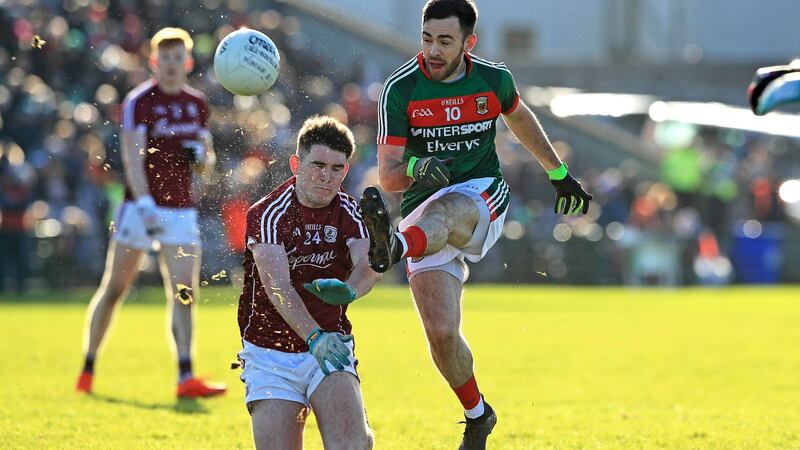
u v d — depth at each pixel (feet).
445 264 64.03
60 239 209.46
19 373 106.01
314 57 279.08
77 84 228.84
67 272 211.00
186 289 79.61
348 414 54.75
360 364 115.85
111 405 88.58
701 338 149.07
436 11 62.03
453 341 63.62
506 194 66.74
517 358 126.11
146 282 216.95
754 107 70.85
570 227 259.60
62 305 181.16
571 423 83.82
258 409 56.03
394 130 63.77
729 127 282.36
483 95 64.54
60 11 234.17
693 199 287.28
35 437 75.10
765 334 154.51
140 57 232.73
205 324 159.22
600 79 381.19
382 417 85.61
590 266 258.37
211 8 236.02
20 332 140.97
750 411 90.63
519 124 67.67
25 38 228.22
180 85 92.94
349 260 58.85
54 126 219.20
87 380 95.25
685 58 458.50
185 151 92.07
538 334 151.53
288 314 55.21
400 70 64.39
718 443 75.46
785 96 69.26
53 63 228.84
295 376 56.24
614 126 346.54
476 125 64.90
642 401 96.12
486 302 202.28
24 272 208.23
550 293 230.48
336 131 57.00
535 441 76.28
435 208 61.93
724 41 466.70
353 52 294.05
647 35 455.22
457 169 65.62
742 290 252.21
